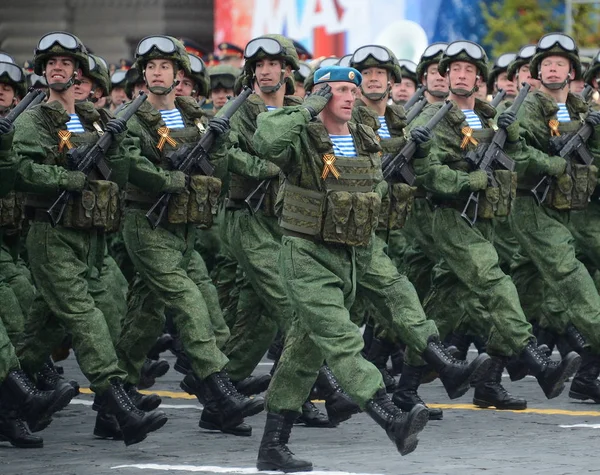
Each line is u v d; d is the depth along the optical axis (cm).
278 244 2384
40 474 1862
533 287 2802
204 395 2275
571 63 2666
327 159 1825
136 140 2259
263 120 1809
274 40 2481
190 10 7125
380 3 5147
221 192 2419
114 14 7025
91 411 2491
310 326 1814
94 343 2109
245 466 1908
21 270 2561
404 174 2386
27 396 2042
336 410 2222
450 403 2561
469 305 2612
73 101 2211
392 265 2259
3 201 2309
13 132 2016
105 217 2164
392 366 2948
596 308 2564
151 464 1930
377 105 2467
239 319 2455
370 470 1858
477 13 5434
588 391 2573
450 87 2533
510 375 2575
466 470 1852
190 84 2811
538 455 1972
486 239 2494
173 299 2242
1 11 6925
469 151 2469
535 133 2617
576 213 2733
